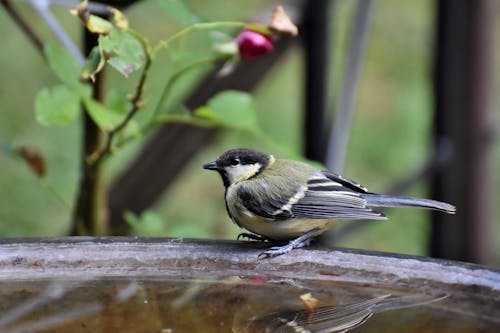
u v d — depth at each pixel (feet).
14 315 19.56
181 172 35.47
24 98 52.08
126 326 19.19
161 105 24.94
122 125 24.14
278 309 20.04
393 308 20.08
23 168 45.62
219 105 25.08
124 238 22.89
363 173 54.75
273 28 22.94
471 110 36.81
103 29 21.22
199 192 52.01
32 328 18.88
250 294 21.02
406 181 38.52
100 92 25.80
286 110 57.77
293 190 25.94
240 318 19.72
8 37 53.88
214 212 50.11
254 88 34.30
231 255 22.53
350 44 34.50
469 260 38.09
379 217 25.36
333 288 21.34
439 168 37.76
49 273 21.65
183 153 35.17
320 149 35.58
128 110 25.70
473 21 35.99
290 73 61.05
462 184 37.52
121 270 22.03
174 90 43.04
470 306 20.11
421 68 63.93
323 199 25.80
